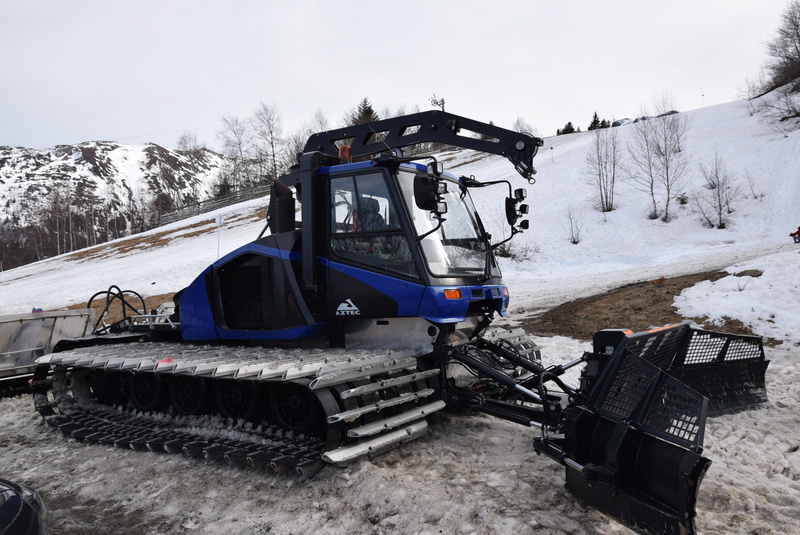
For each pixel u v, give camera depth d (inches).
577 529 120.0
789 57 1833.2
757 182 1100.5
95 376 255.9
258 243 213.3
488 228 1074.7
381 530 125.2
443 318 176.4
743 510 127.0
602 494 118.6
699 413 108.8
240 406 199.5
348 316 191.8
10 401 295.0
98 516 144.3
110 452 197.5
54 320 321.4
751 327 342.6
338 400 154.1
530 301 556.1
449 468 158.1
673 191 1143.0
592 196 1210.0
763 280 404.2
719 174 1167.0
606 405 125.5
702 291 427.5
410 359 177.8
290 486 152.6
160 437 198.5
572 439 125.6
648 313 412.8
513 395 197.2
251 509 140.9
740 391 206.1
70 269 1400.1
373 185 190.1
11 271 1705.2
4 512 102.4
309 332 196.5
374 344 194.7
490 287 201.5
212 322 228.1
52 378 244.5
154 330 267.9
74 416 239.3
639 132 1608.0
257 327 214.1
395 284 181.2
